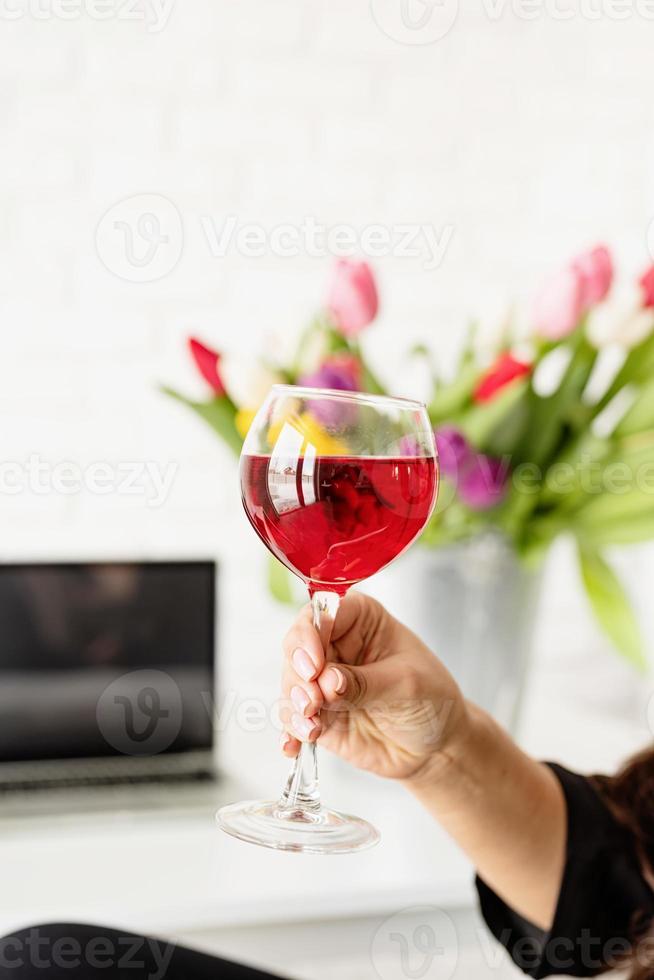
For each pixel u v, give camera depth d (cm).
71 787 135
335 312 124
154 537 189
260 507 62
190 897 112
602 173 210
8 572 136
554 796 92
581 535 133
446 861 122
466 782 85
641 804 93
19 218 183
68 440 187
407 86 199
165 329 189
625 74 210
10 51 181
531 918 93
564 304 121
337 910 115
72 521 187
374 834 65
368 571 64
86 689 137
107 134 186
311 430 61
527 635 132
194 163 189
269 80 192
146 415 189
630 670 203
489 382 124
